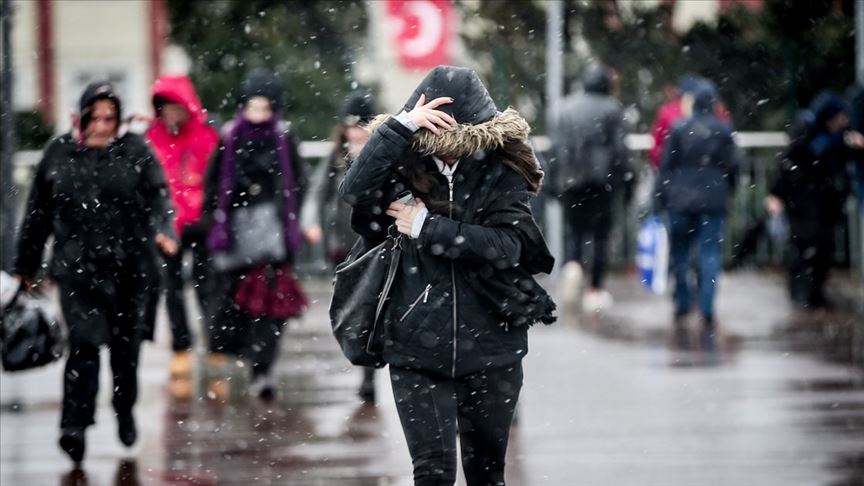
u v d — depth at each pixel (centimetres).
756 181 4344
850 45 4822
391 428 2117
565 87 4956
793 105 4525
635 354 2862
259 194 2417
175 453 1944
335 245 2372
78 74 6612
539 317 1328
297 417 2219
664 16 4959
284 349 3064
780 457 1866
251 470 1825
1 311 1914
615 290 4172
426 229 1290
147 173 1855
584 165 3538
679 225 3319
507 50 4553
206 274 2747
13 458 1925
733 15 4934
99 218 1816
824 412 2188
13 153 2867
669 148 3278
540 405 2283
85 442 1853
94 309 1814
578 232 3609
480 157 1314
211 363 2727
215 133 2619
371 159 1295
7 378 2673
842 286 4088
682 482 1730
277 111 2445
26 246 1836
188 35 5266
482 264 1305
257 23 5247
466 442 1362
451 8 3750
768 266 4394
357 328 1336
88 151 1820
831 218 3550
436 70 1331
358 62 5325
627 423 2120
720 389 2416
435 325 1305
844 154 3494
